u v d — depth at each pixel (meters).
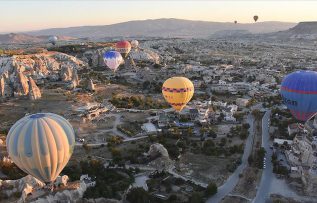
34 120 76.44
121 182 91.69
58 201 80.12
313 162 99.81
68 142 78.75
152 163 104.25
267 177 99.25
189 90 138.12
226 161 108.44
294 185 95.12
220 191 91.81
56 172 79.12
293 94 112.75
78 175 94.19
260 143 123.19
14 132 75.81
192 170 102.56
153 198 86.81
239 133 131.75
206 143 118.25
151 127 135.62
